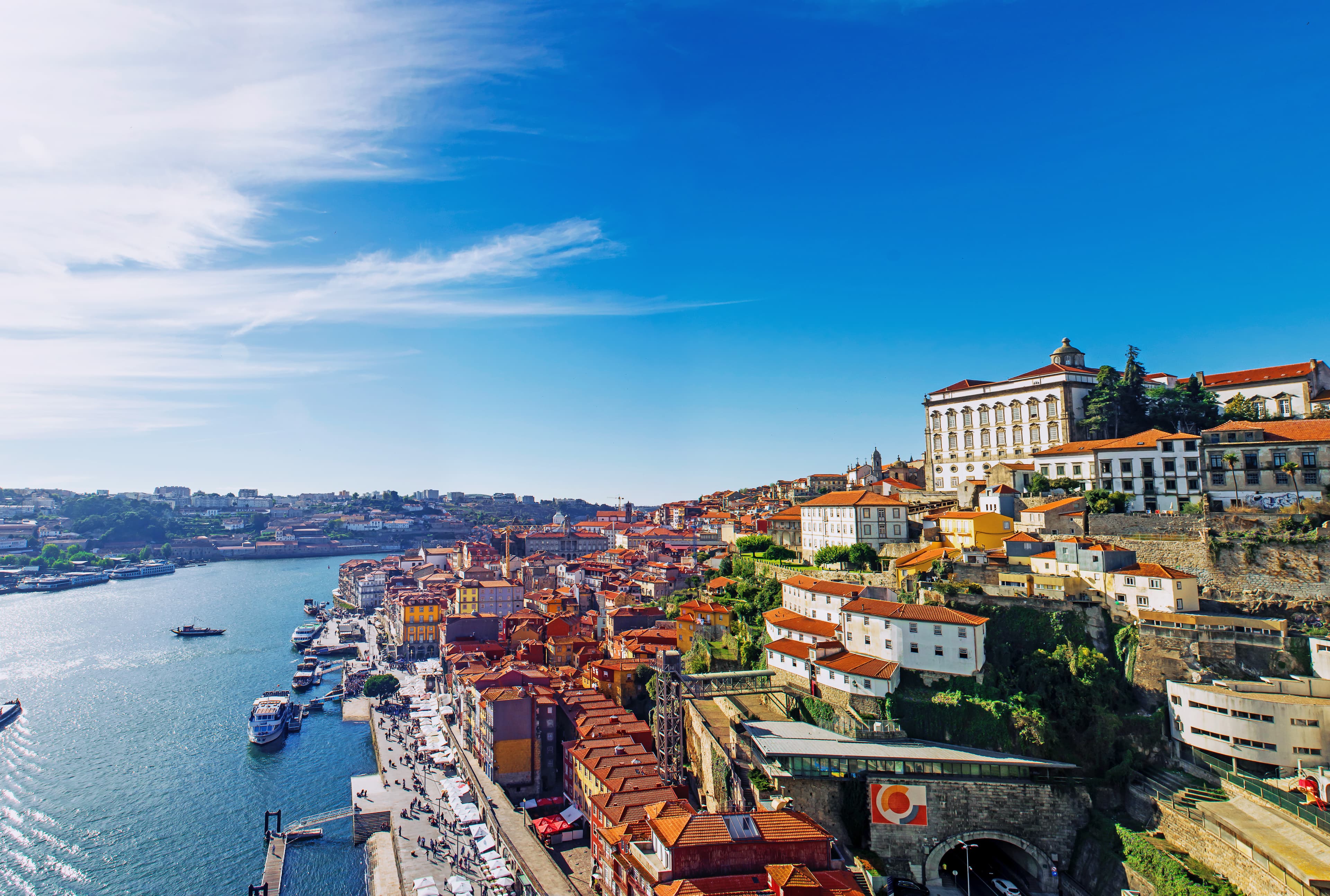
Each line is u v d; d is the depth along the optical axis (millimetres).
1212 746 96438
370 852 123062
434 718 185125
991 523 146750
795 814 87188
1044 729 103375
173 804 145000
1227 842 81625
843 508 174250
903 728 110688
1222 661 103312
